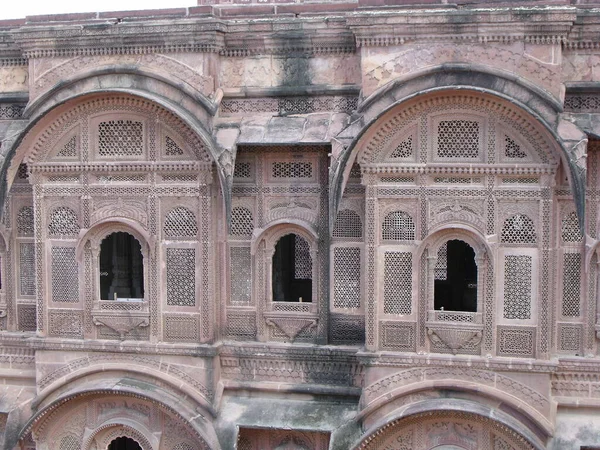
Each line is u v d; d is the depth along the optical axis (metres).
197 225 10.37
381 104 9.55
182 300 10.50
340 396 10.37
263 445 10.58
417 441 9.94
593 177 9.66
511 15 9.12
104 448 10.89
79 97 10.23
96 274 10.68
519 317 9.61
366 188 9.81
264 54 10.33
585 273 9.73
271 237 10.46
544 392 9.53
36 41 10.36
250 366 10.62
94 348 10.67
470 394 9.70
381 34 9.49
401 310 9.89
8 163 10.41
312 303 10.44
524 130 9.39
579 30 9.45
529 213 9.52
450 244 11.76
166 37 10.08
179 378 10.52
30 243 11.32
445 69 9.33
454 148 9.60
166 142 10.34
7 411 11.10
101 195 10.58
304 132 9.97
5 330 11.45
